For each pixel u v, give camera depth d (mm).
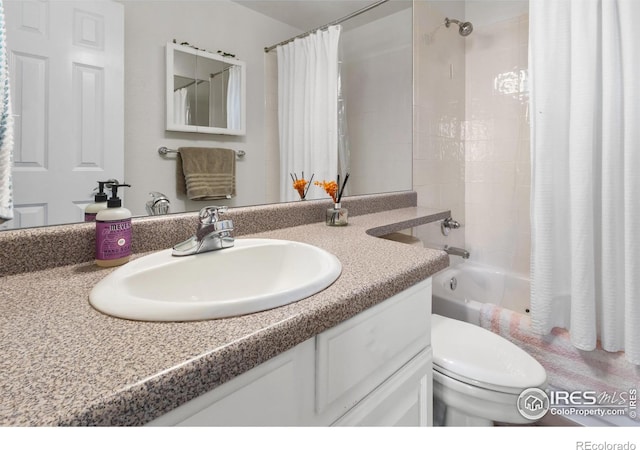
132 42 891
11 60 694
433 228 2084
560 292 1507
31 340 419
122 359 376
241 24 1153
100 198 839
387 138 1821
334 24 1507
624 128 1326
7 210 697
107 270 722
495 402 967
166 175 973
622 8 1313
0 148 676
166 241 912
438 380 1056
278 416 486
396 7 1817
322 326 524
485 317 1651
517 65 2152
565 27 1467
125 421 321
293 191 1354
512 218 2232
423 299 806
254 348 430
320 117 1473
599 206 1441
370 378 654
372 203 1671
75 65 791
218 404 412
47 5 742
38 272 703
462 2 2346
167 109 967
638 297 1300
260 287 838
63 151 777
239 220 1100
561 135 1494
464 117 2424
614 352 1359
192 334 433
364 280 651
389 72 1815
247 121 1184
